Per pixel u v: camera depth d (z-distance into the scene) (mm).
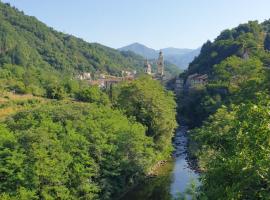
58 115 64625
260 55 152000
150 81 102875
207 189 24938
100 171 54125
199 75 197250
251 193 21438
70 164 49656
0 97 134500
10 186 43062
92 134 56438
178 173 72938
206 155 40562
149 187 64938
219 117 59062
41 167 43969
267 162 20031
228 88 123188
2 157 44656
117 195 59656
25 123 60094
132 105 85875
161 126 82500
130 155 61812
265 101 25438
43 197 44312
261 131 21453
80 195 50000
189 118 139750
